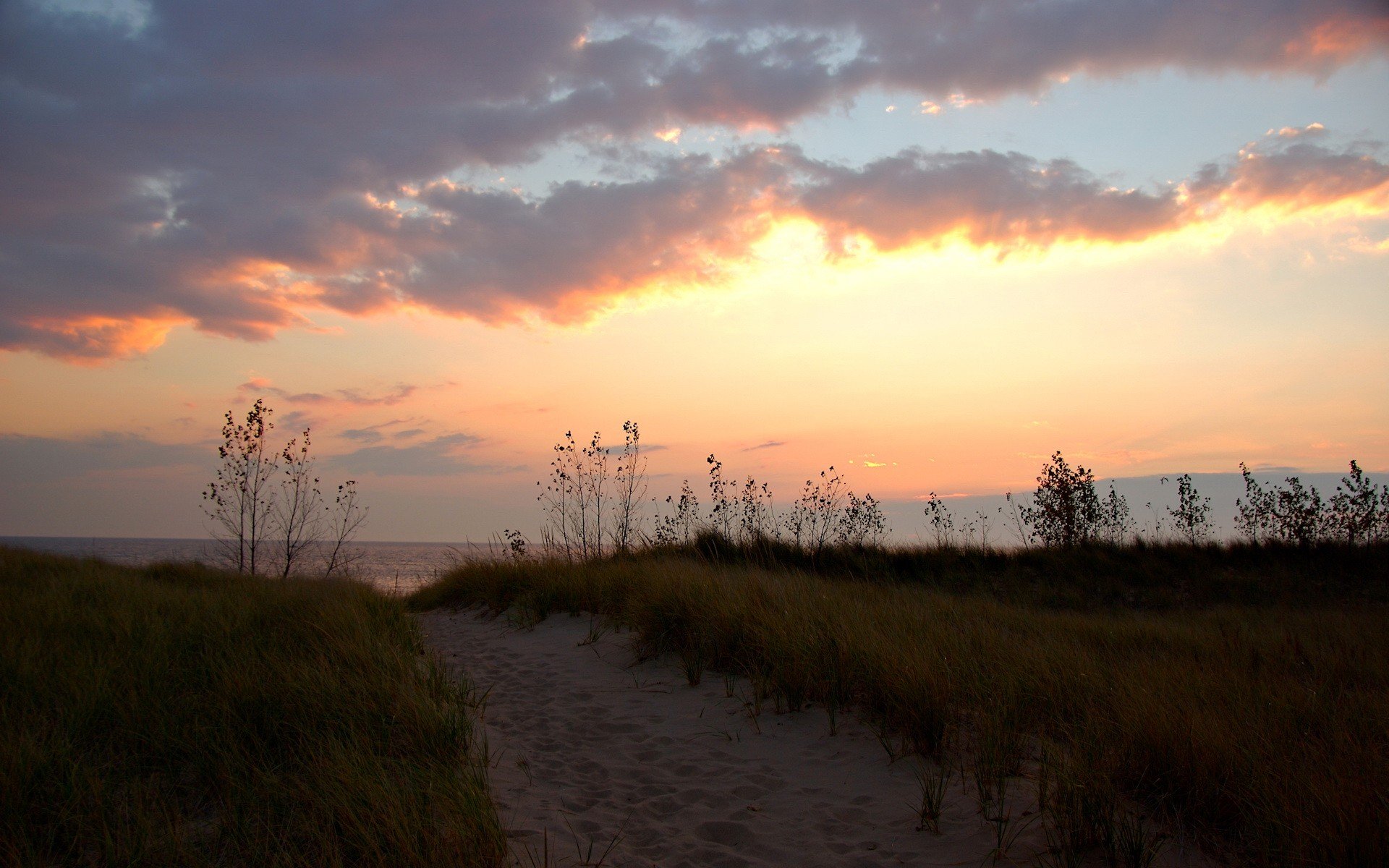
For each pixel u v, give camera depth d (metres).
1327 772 3.44
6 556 12.51
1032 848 3.30
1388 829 2.90
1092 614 10.64
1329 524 13.39
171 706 4.63
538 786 4.33
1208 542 13.81
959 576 12.77
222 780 3.79
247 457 15.91
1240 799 3.37
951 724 4.62
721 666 6.49
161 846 3.14
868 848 3.46
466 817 3.34
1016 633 7.21
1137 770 3.77
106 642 6.09
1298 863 2.93
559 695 6.26
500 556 12.55
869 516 14.66
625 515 13.48
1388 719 4.29
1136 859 3.07
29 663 5.10
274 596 9.05
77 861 3.13
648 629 7.24
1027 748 4.31
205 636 6.42
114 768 3.88
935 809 3.61
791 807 3.97
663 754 4.85
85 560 13.88
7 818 3.25
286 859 2.99
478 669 7.34
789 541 13.62
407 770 3.85
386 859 3.02
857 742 4.75
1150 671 5.26
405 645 7.16
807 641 5.87
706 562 10.40
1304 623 8.76
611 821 3.86
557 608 9.55
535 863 3.29
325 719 4.50
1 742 3.79
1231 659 6.23
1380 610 10.23
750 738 5.00
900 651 5.39
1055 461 15.39
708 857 3.44
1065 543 14.41
